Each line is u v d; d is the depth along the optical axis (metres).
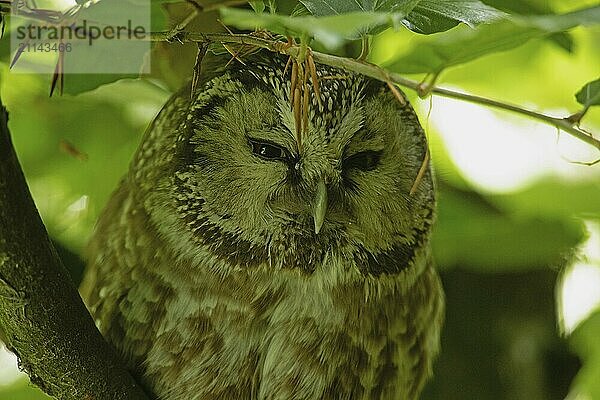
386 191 3.72
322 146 3.70
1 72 3.76
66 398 3.63
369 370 3.74
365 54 3.61
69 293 3.62
